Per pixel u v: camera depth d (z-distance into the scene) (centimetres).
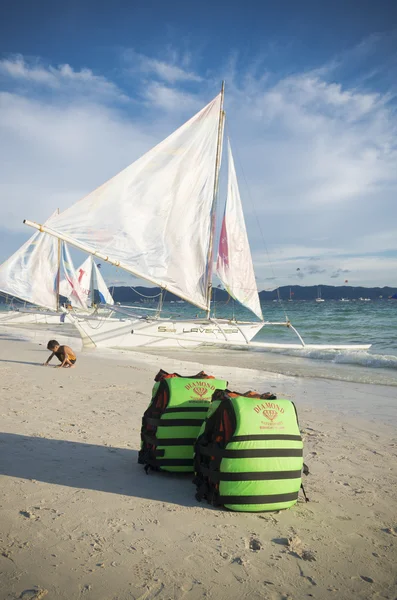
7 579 284
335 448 617
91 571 298
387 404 937
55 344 1347
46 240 2811
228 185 1934
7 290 2694
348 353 1764
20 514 375
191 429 475
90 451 549
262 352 2062
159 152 1730
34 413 730
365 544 354
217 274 1953
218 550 333
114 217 1680
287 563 321
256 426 399
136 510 393
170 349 2073
